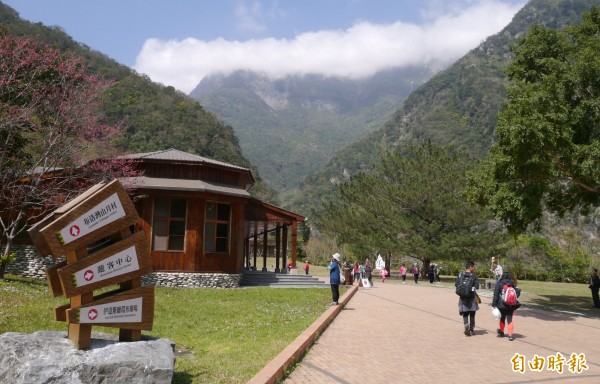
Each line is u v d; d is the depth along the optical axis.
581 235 59.41
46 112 17.56
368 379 6.89
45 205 17.69
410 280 38.50
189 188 19.88
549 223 63.31
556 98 16.23
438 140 125.50
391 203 38.97
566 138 15.77
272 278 23.97
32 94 17.11
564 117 15.68
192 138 88.50
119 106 81.25
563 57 19.45
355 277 30.19
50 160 17.62
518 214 17.09
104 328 10.09
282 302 16.19
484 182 19.62
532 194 17.03
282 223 27.23
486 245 35.75
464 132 126.50
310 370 7.27
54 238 5.73
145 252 6.45
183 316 12.30
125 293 6.17
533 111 15.60
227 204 21.94
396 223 36.72
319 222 45.41
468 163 39.66
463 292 11.10
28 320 9.70
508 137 15.82
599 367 8.19
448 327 12.32
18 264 18.95
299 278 24.62
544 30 19.91
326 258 60.94
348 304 17.42
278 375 6.52
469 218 35.72
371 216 38.31
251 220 24.84
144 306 6.32
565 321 14.62
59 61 18.42
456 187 37.47
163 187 19.58
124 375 5.31
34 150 18.27
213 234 21.30
